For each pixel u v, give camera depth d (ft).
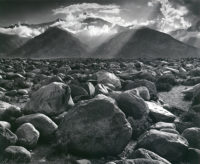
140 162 47.62
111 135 57.21
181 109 90.12
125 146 58.44
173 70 153.79
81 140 57.00
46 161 53.62
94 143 56.90
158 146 57.31
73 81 98.73
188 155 57.16
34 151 57.67
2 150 53.88
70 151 57.72
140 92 91.71
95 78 113.80
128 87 104.73
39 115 63.26
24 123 60.80
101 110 58.70
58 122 67.00
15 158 51.70
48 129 61.26
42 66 205.98
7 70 166.20
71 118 59.41
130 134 58.54
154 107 81.41
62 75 128.77
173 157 56.54
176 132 64.34
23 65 224.53
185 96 101.04
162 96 104.94
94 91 92.99
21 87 116.47
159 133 59.21
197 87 101.55
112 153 57.77
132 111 73.46
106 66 201.46
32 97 71.77
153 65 211.41
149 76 123.54
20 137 57.72
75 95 87.97
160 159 51.90
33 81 125.18
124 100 74.54
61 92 71.00
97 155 57.36
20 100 94.89
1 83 116.57
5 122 62.28
